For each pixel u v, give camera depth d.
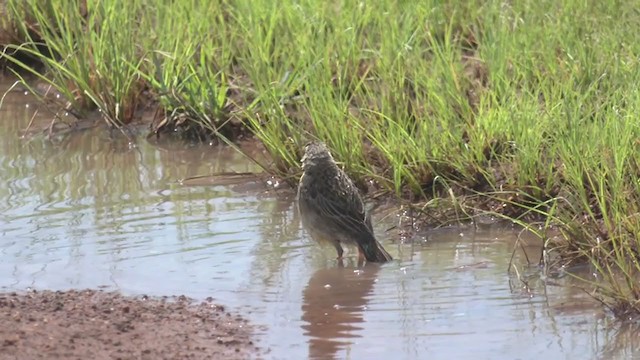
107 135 21.12
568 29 20.52
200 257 15.48
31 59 24.38
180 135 20.80
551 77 18.91
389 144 17.41
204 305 13.85
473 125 17.95
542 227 16.23
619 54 18.92
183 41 21.44
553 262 15.03
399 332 13.05
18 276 14.82
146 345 12.59
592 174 16.05
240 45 21.88
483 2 22.81
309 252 15.78
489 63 19.72
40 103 22.69
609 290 13.71
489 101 18.42
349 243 15.45
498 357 12.32
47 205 17.59
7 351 12.30
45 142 20.86
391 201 17.41
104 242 16.02
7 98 23.02
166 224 16.75
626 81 17.86
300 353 12.50
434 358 12.31
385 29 20.78
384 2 21.98
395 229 16.55
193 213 17.22
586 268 14.88
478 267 15.03
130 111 21.50
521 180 16.56
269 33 20.91
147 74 21.89
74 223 16.77
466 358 12.30
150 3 22.95
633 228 14.60
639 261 14.61
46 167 19.53
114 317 13.37
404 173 17.33
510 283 14.45
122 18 21.95
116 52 21.45
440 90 18.81
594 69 18.94
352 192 15.52
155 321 13.30
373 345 12.70
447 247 15.84
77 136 21.14
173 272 14.99
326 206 15.35
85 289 14.30
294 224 16.83
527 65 19.36
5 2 24.97
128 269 15.08
